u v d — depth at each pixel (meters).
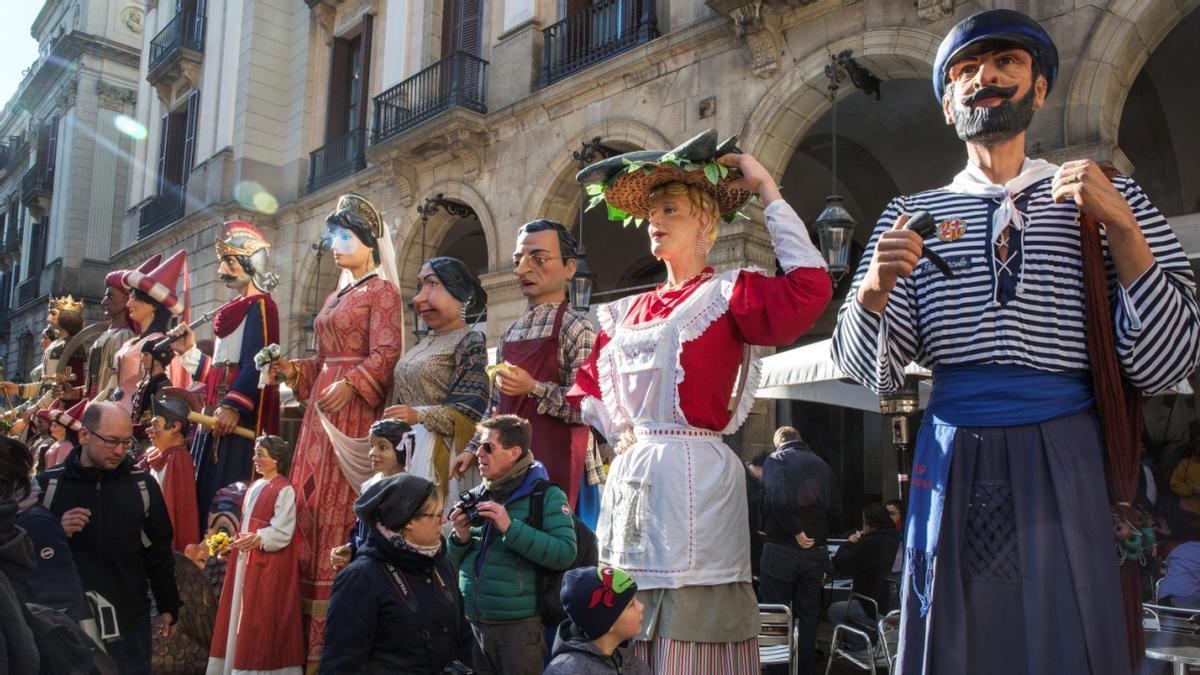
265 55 20.27
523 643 3.34
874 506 7.10
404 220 15.65
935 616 1.88
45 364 8.43
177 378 6.24
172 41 23.11
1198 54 10.43
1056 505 1.83
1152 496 7.30
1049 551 1.81
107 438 3.90
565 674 2.41
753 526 8.30
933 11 9.00
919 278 2.10
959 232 2.04
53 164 34.12
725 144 2.60
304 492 4.38
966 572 1.89
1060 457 1.85
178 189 22.42
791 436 6.82
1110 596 1.77
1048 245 1.97
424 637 2.94
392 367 4.39
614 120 12.23
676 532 2.46
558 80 13.32
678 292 2.71
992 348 1.95
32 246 34.94
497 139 14.11
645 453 2.57
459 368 4.20
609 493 2.68
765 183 2.61
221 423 5.08
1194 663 3.73
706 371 2.54
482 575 3.38
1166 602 5.31
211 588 4.93
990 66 2.09
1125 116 11.58
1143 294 1.80
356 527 3.69
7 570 2.50
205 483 5.32
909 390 5.51
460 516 3.38
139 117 26.36
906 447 5.50
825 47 9.90
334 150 18.86
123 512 4.01
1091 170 1.77
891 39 9.33
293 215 19.19
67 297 8.68
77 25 34.50
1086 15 7.95
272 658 4.13
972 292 2.00
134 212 25.44
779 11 10.23
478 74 14.74
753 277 2.58
